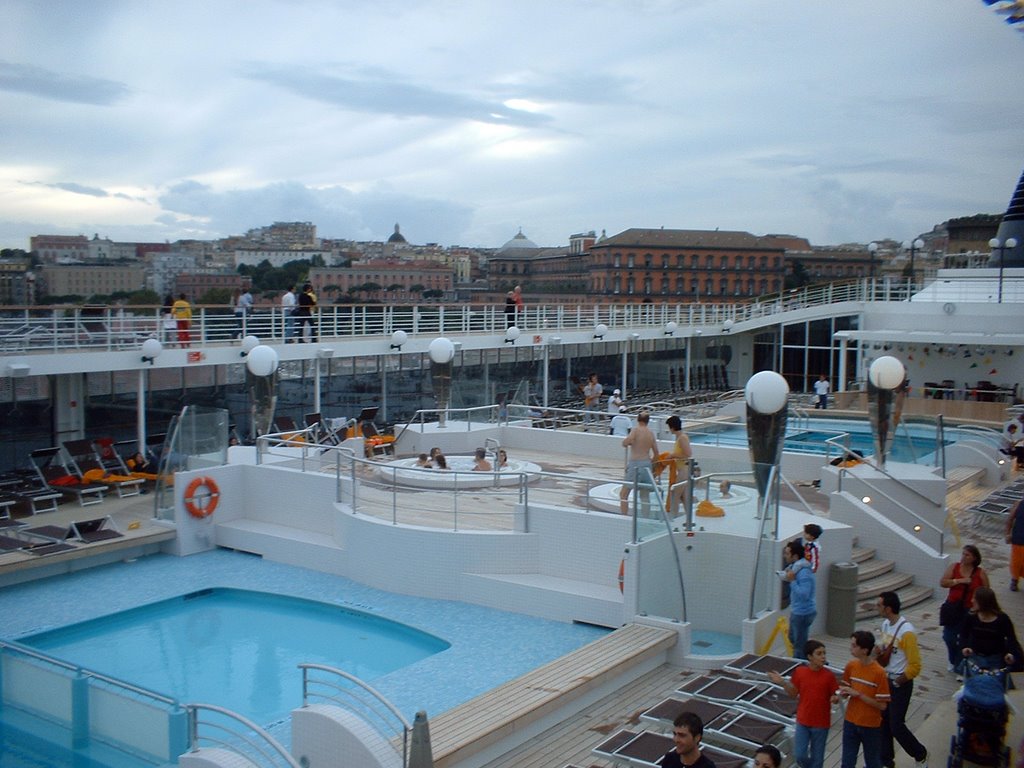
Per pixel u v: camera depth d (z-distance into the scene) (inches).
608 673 390.6
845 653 443.8
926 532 594.2
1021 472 871.1
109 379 834.2
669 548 452.8
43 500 677.3
